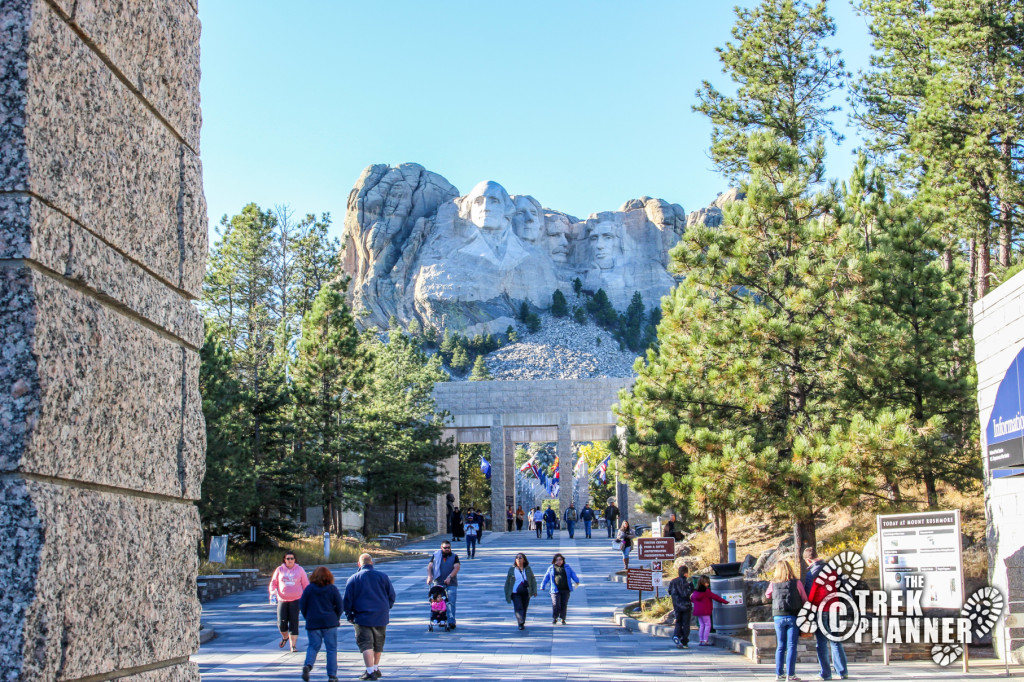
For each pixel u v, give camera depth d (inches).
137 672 156.3
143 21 168.4
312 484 1680.6
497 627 819.4
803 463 696.4
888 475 688.4
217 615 902.4
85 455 142.2
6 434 128.3
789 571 532.7
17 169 132.6
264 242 2144.4
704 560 1123.9
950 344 928.9
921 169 1339.8
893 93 1389.0
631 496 2610.7
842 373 776.9
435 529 2628.0
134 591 154.9
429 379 2450.8
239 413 1450.5
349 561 1455.5
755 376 743.1
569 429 2743.6
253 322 1996.8
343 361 1711.4
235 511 1228.5
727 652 666.8
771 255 788.0
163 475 169.6
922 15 1291.8
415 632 785.6
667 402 831.7
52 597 129.1
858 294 731.4
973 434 820.6
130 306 159.6
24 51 133.6
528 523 2812.5
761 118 1462.8
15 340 130.6
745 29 1454.2
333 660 530.0
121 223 158.4
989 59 1163.3
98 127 151.9
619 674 567.8
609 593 1088.8
